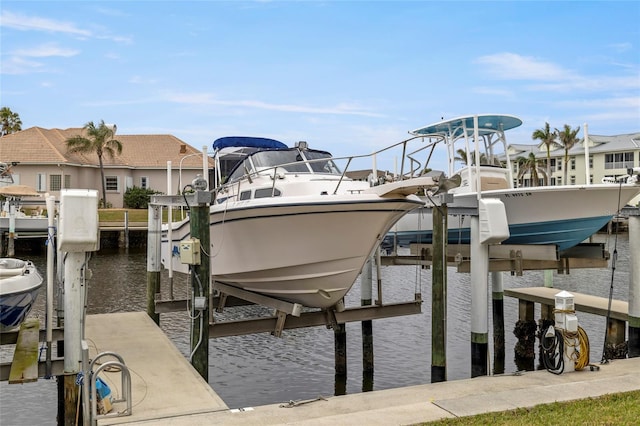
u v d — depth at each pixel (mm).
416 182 8219
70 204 5871
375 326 15609
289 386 10930
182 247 7891
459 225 12922
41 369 6348
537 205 11516
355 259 8797
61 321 9086
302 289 9219
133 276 24047
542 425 5422
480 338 9164
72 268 6164
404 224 15086
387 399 6473
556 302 7762
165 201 10203
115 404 6035
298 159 10773
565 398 6250
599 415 5672
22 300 7746
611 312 11148
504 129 13930
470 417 5652
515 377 7387
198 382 6805
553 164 57281
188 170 41344
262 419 5750
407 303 10328
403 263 12273
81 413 6254
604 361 8195
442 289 8609
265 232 8828
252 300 10039
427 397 6559
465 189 13250
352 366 12188
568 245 12008
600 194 11047
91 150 38500
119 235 35688
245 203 8875
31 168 37156
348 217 8344
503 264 10891
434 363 8625
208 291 8070
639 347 10398
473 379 7324
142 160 41688
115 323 10023
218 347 13680
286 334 14945
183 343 13500
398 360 12570
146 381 6812
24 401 9633
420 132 14070
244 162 10969
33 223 30281
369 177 9766
